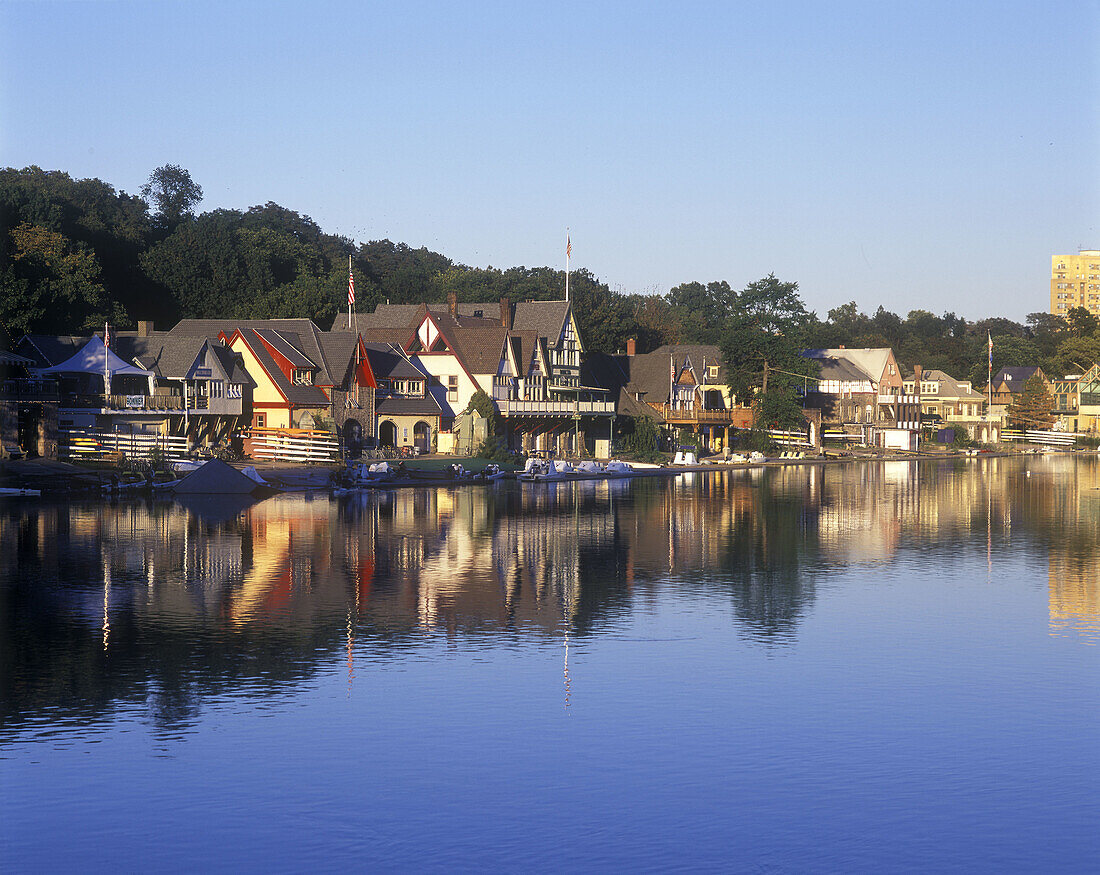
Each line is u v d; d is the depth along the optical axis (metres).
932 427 181.75
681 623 37.34
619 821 21.84
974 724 27.20
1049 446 185.50
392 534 56.69
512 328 131.50
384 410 109.06
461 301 178.62
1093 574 48.09
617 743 25.70
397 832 21.36
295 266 168.38
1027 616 38.97
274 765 24.31
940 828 21.66
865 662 32.59
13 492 68.81
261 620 36.72
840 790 23.28
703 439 141.75
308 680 30.17
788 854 20.62
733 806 22.53
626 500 78.62
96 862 20.20
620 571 47.12
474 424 109.00
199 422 96.81
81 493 72.06
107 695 28.75
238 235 162.00
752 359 143.62
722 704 28.53
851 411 169.38
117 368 90.69
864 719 27.45
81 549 49.59
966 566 50.22
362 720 27.06
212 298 148.25
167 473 76.25
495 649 33.62
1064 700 29.08
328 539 54.34
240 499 72.69
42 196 132.25
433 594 41.41
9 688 29.19
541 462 97.06
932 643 34.97
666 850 20.73
